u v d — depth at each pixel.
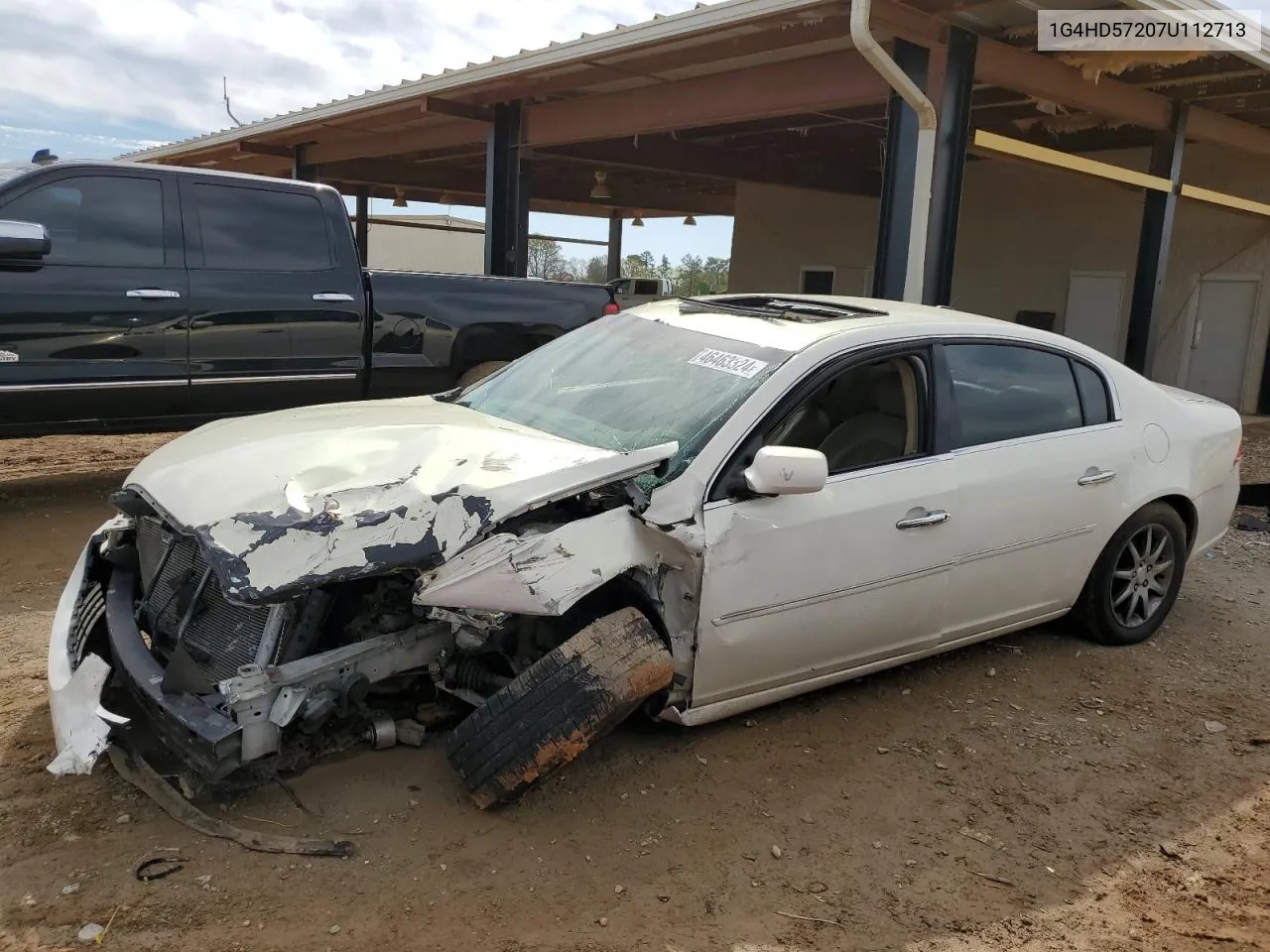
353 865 2.86
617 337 4.50
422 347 7.31
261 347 6.62
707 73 10.21
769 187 20.45
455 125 13.62
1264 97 10.62
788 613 3.53
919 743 3.82
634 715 3.82
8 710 3.68
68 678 3.13
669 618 3.34
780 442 3.68
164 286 6.21
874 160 17.81
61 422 6.09
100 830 2.96
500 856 2.95
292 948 2.52
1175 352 14.91
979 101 12.22
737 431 3.48
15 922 2.55
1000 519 4.11
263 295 6.59
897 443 3.96
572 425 3.87
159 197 6.24
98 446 8.91
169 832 2.96
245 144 16.05
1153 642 5.04
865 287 18.70
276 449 3.36
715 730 3.81
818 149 16.61
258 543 2.77
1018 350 4.37
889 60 7.40
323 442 3.41
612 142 14.70
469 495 3.02
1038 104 10.55
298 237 6.79
